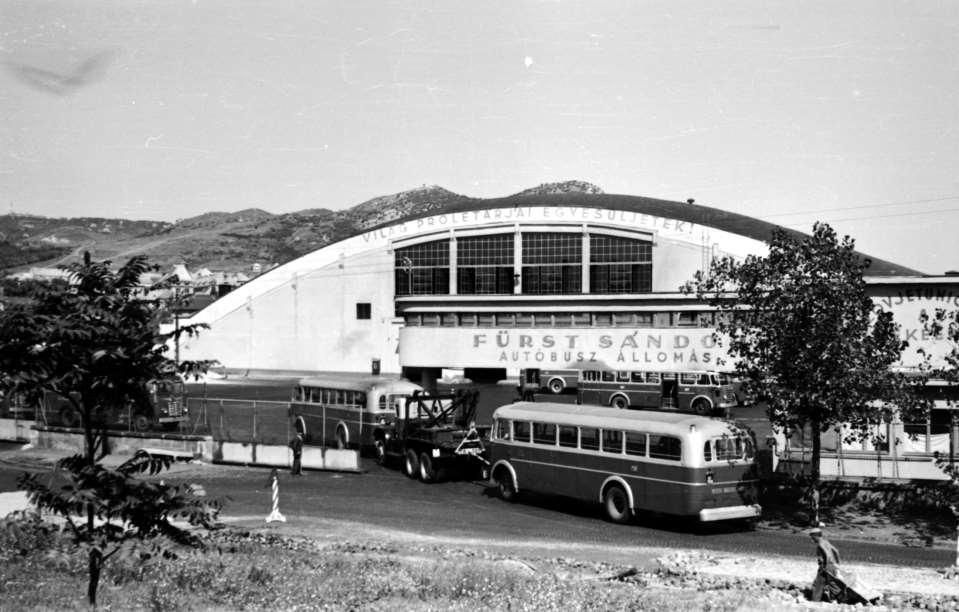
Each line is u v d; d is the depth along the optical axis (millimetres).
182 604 14922
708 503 23609
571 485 27047
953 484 23469
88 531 12789
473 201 100938
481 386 78312
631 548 22500
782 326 24641
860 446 28453
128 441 41281
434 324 61844
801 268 25156
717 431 23969
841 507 27141
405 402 34094
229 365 99250
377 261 95125
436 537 23734
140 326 13039
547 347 56438
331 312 96750
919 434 27859
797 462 28844
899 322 35375
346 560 19469
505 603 15414
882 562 21125
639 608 15219
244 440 40344
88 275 12922
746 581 18156
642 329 53031
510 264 90562
